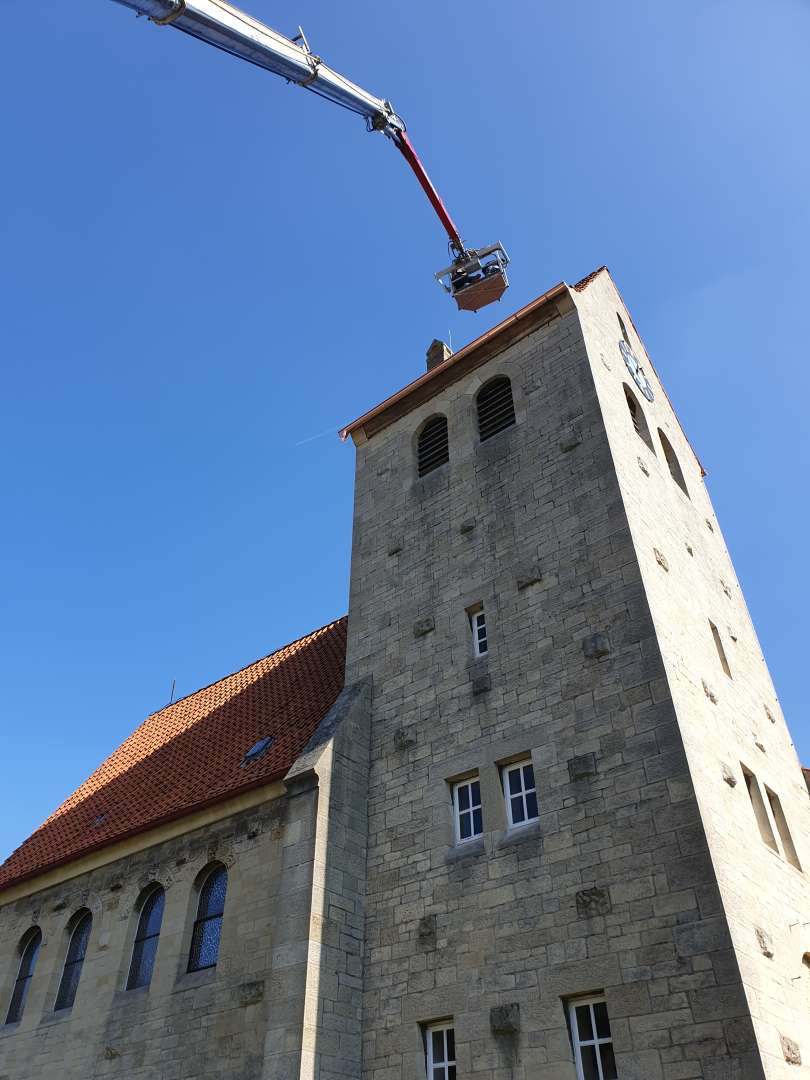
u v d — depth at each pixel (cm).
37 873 2164
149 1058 1602
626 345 2295
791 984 1248
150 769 2445
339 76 1955
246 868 1705
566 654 1556
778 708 1988
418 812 1614
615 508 1662
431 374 2273
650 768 1335
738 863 1291
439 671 1767
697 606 1783
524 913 1352
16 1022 1961
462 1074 1288
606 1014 1212
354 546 2192
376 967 1493
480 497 1955
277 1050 1361
